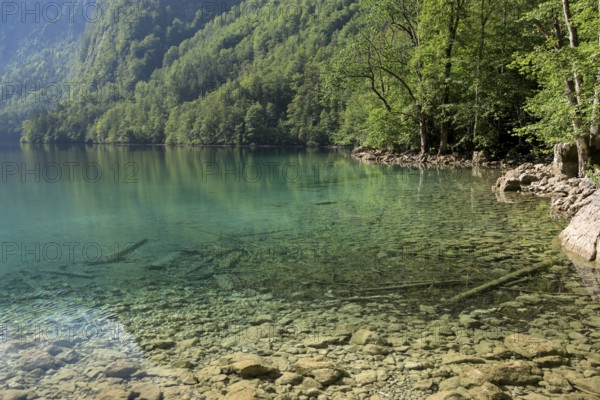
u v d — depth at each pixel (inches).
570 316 231.8
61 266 354.9
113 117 4542.3
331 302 263.6
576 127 618.5
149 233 476.1
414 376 179.2
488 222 472.1
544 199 613.3
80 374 186.1
